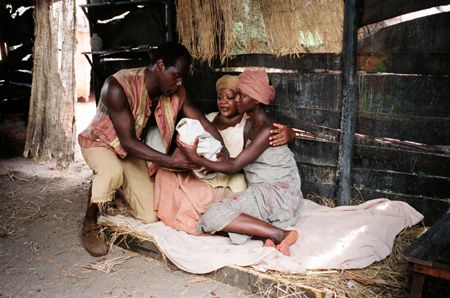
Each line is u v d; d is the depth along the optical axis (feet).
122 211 11.29
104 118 10.03
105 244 10.09
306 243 9.34
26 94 19.44
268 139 9.77
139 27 13.93
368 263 8.77
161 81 9.59
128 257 9.82
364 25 10.17
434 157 10.12
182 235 9.78
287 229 9.83
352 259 8.76
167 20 12.79
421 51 9.70
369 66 10.37
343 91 10.61
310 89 11.24
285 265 8.45
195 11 12.23
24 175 15.62
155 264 9.55
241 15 11.52
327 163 11.51
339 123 11.07
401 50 9.91
